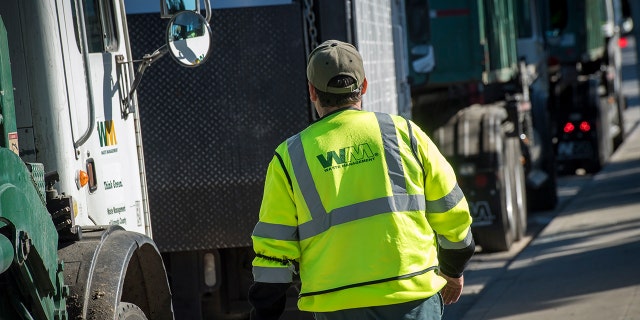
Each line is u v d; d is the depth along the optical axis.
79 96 6.27
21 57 5.94
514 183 16.52
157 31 8.95
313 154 5.08
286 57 9.03
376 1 10.66
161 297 6.68
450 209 5.19
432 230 5.23
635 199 19.64
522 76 18.44
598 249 14.59
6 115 5.11
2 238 4.70
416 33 15.06
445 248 5.33
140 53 8.93
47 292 5.21
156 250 6.45
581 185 23.48
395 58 11.96
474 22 15.55
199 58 6.51
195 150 9.04
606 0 28.02
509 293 12.41
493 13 16.22
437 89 16.38
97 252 5.80
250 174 9.03
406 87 12.59
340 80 5.17
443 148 15.66
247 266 9.37
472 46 15.58
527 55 20.19
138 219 7.16
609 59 28.27
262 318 5.15
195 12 6.48
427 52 15.07
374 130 5.14
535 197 19.75
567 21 24.75
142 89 9.01
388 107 11.19
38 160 5.96
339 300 4.97
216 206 9.03
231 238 9.05
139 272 6.56
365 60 9.84
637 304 10.84
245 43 9.03
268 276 5.04
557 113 25.16
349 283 4.96
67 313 5.46
